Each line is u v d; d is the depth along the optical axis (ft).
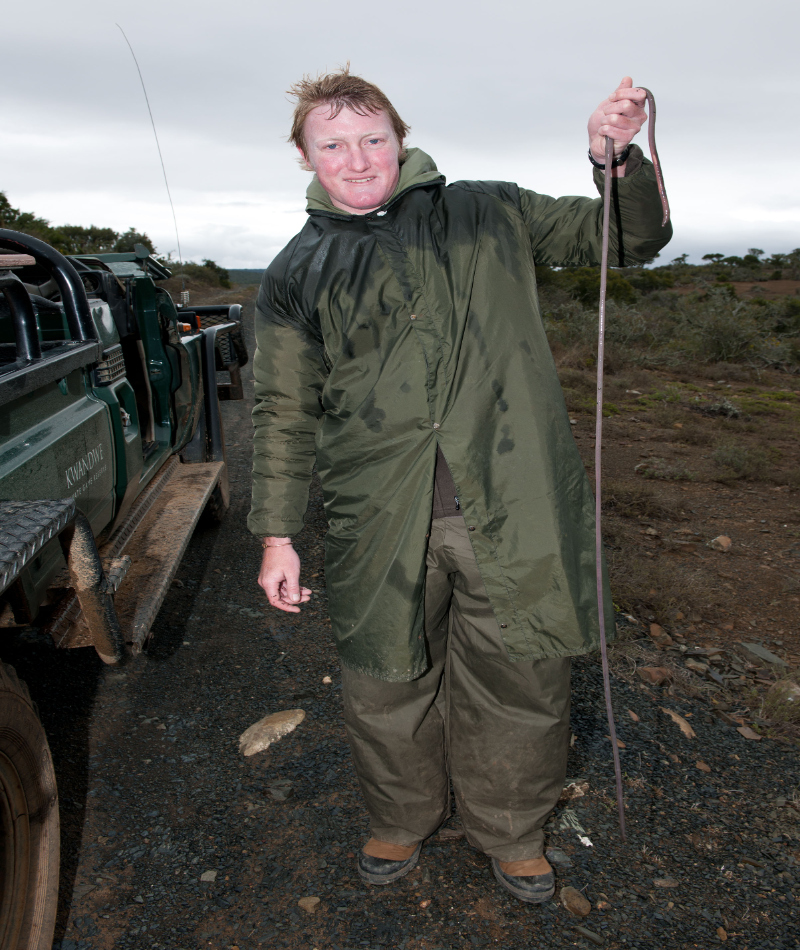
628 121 4.32
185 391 13.19
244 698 8.73
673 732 8.08
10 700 4.52
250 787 7.20
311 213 5.05
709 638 10.47
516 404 4.78
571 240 5.07
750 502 17.44
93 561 6.10
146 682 9.04
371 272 4.73
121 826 6.66
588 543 5.09
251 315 59.16
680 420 26.58
